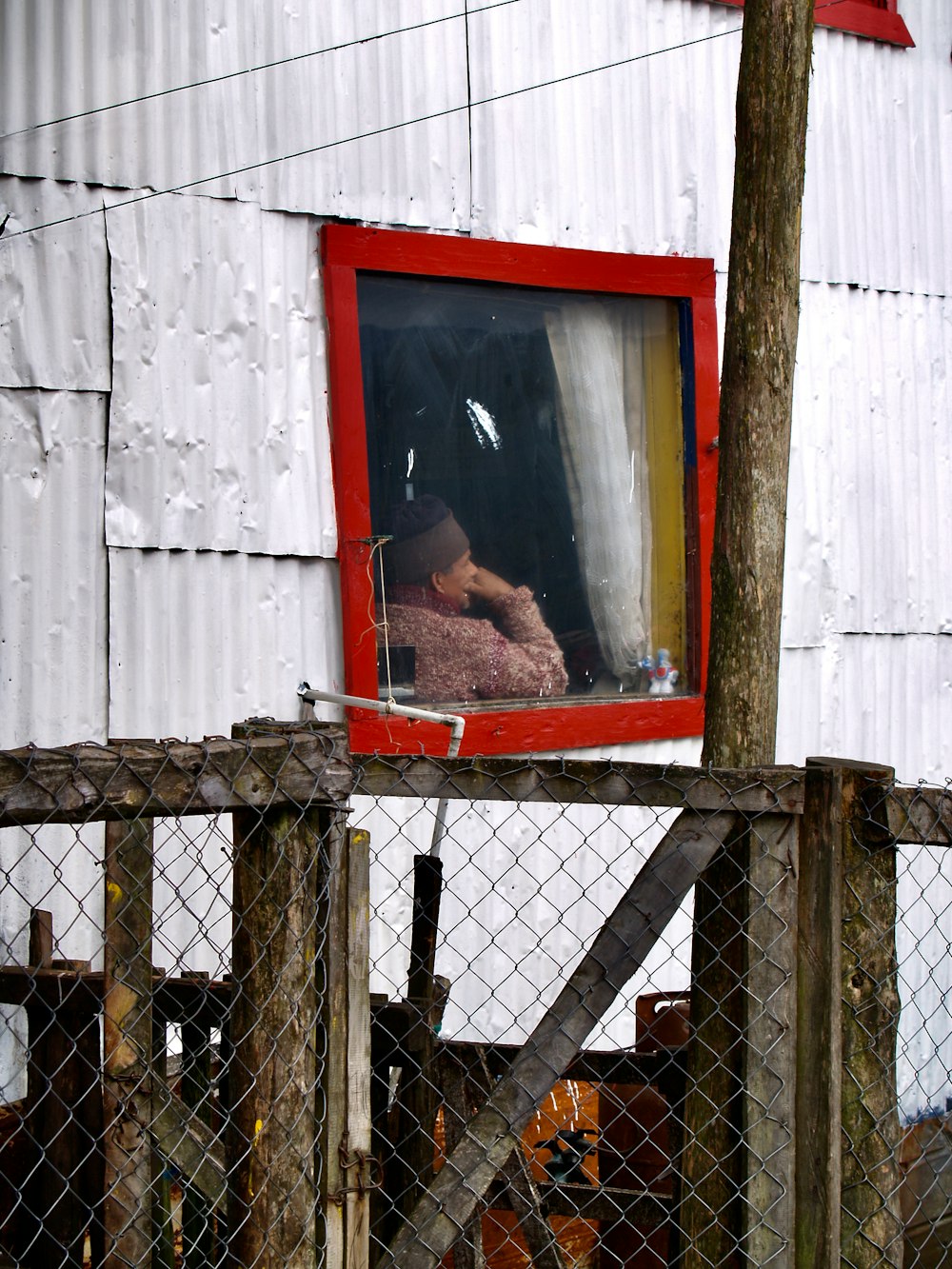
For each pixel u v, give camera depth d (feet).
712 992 10.79
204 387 17.26
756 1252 10.53
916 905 24.06
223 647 17.46
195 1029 11.65
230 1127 9.50
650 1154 14.06
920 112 24.20
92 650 16.52
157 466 16.92
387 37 18.71
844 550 23.15
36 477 16.14
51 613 16.22
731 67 22.16
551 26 20.18
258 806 9.13
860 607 23.36
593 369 20.89
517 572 20.16
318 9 18.13
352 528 18.25
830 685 22.99
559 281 20.15
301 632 18.11
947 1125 19.72
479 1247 11.43
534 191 20.02
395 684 18.86
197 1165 10.44
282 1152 9.33
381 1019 11.41
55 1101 11.02
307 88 18.06
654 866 10.39
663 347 21.70
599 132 20.67
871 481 23.52
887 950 10.82
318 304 18.24
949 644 24.77
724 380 14.01
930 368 24.38
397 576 18.99
